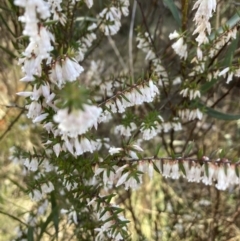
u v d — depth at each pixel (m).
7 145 3.83
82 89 1.25
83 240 2.68
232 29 2.24
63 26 2.43
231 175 1.72
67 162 2.00
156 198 3.59
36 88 1.65
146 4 3.89
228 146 3.57
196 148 3.45
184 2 2.44
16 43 2.72
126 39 4.21
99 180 2.18
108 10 2.54
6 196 3.58
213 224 2.98
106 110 1.93
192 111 2.57
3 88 4.19
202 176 1.83
